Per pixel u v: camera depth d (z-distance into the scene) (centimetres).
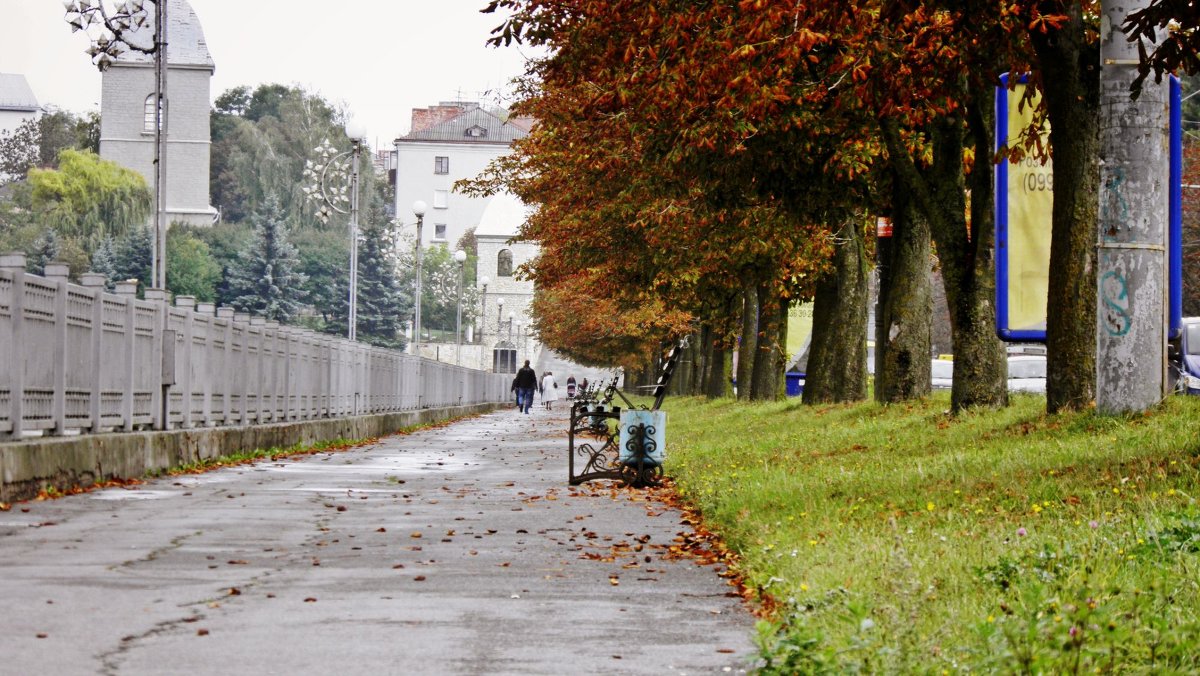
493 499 3394
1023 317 4169
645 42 3703
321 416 7225
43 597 1723
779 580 1788
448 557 2228
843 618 1302
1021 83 4025
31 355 3278
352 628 1567
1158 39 3281
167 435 4172
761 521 2467
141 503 3053
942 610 1487
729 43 3441
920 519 2292
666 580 2016
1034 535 1980
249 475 4147
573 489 3753
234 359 5366
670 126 4684
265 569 2034
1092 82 3619
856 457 3647
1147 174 3303
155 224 5825
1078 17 3581
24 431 3269
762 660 1328
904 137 4503
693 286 8681
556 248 9681
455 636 1534
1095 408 3394
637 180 6269
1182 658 1205
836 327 6481
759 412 7062
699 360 13762
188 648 1432
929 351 5272
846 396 6438
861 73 3306
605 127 5994
